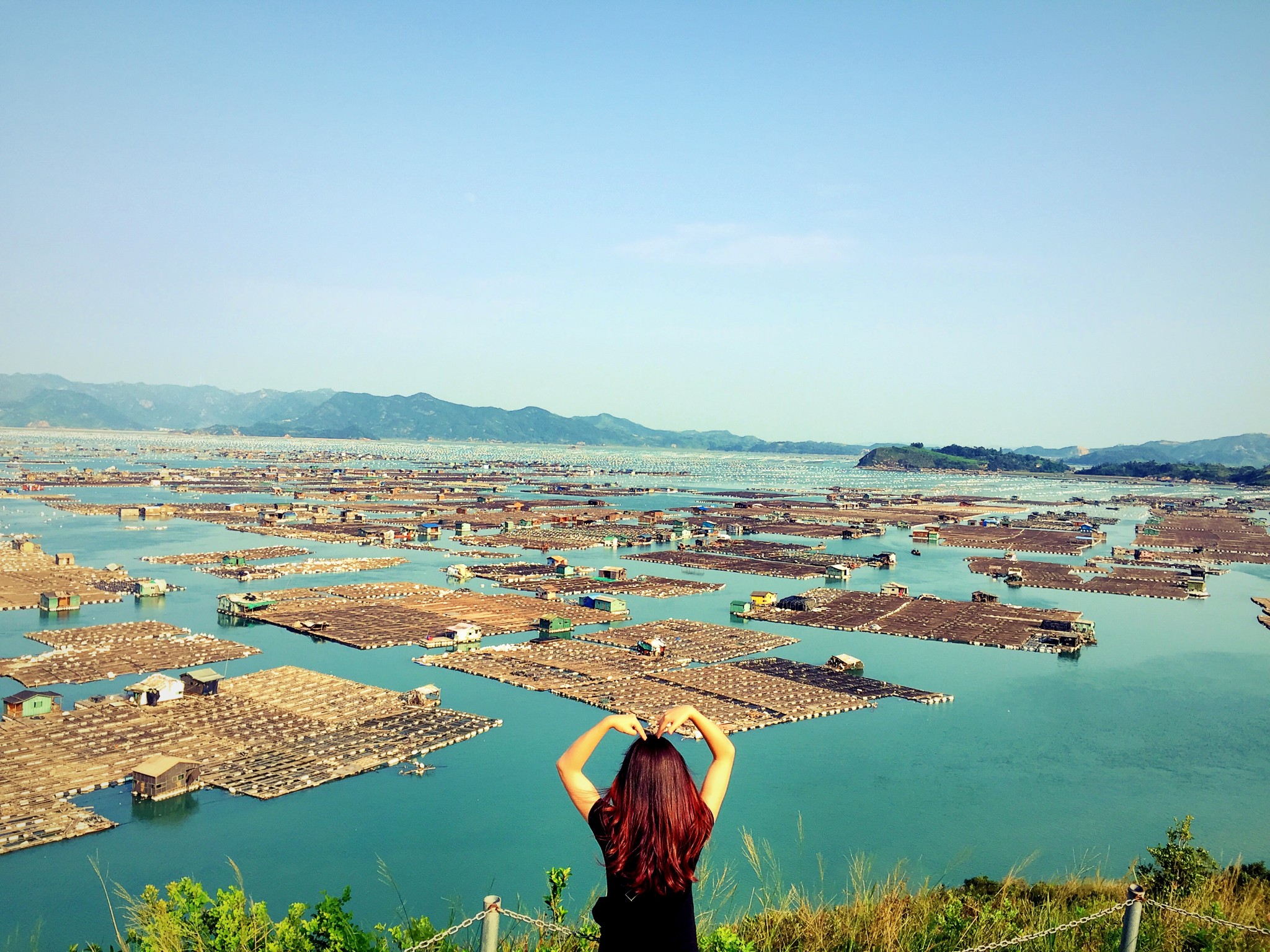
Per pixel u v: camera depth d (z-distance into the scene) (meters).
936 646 134.75
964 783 79.00
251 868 60.06
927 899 18.94
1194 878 29.69
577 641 129.12
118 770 74.81
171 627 129.38
